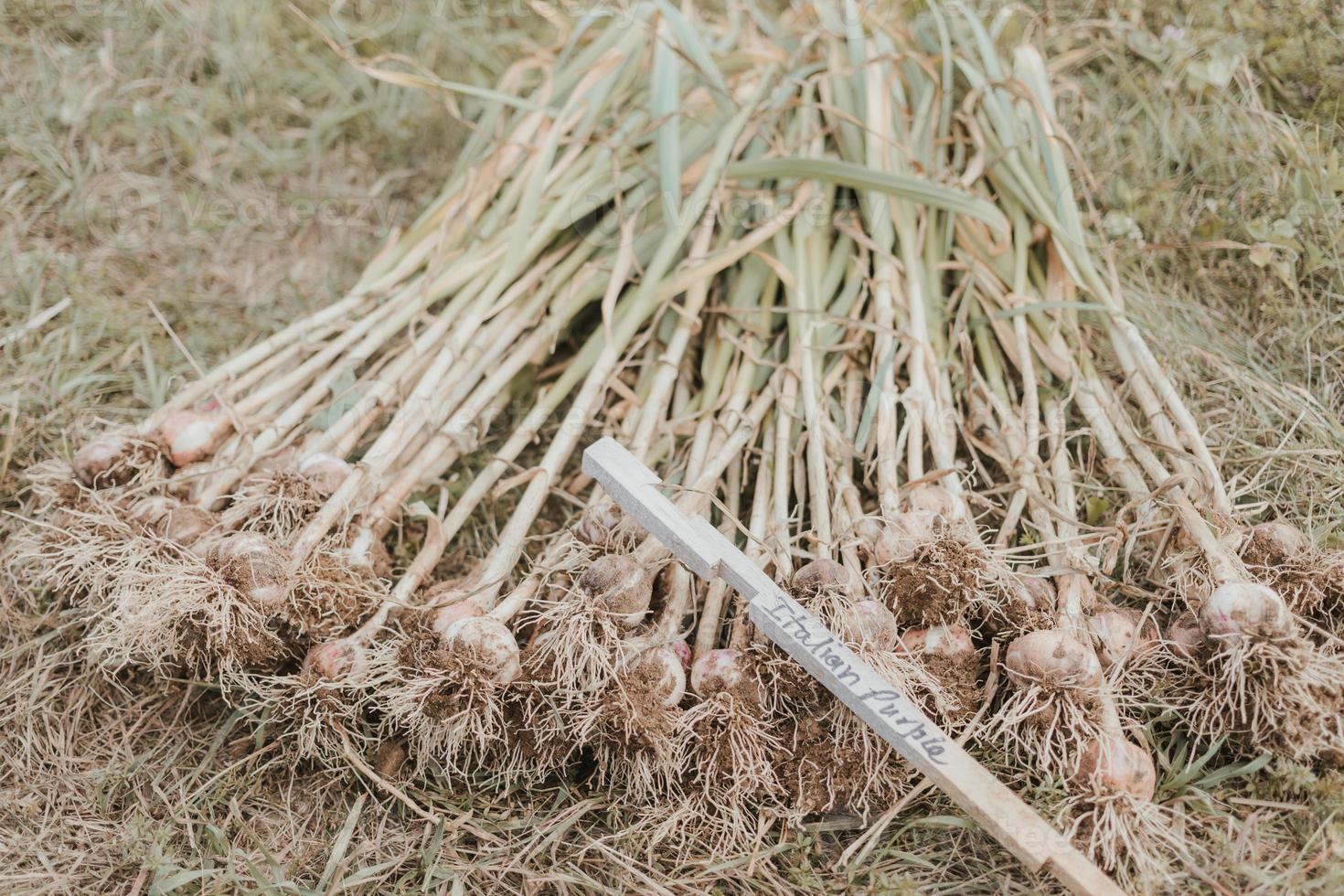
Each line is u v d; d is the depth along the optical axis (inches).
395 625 50.8
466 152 63.7
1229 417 57.4
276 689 49.6
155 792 49.2
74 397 58.7
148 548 50.3
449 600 50.4
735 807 47.8
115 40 68.6
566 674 47.5
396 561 55.5
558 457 54.2
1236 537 50.5
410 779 49.6
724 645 51.4
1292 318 58.9
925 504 51.6
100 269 62.9
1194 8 65.4
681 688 48.2
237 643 49.3
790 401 55.7
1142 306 60.2
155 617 48.9
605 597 48.4
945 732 48.6
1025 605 48.6
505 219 60.7
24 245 62.8
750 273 60.4
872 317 59.1
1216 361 57.6
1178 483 51.0
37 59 67.0
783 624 47.6
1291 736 46.7
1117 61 65.9
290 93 69.7
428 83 60.0
